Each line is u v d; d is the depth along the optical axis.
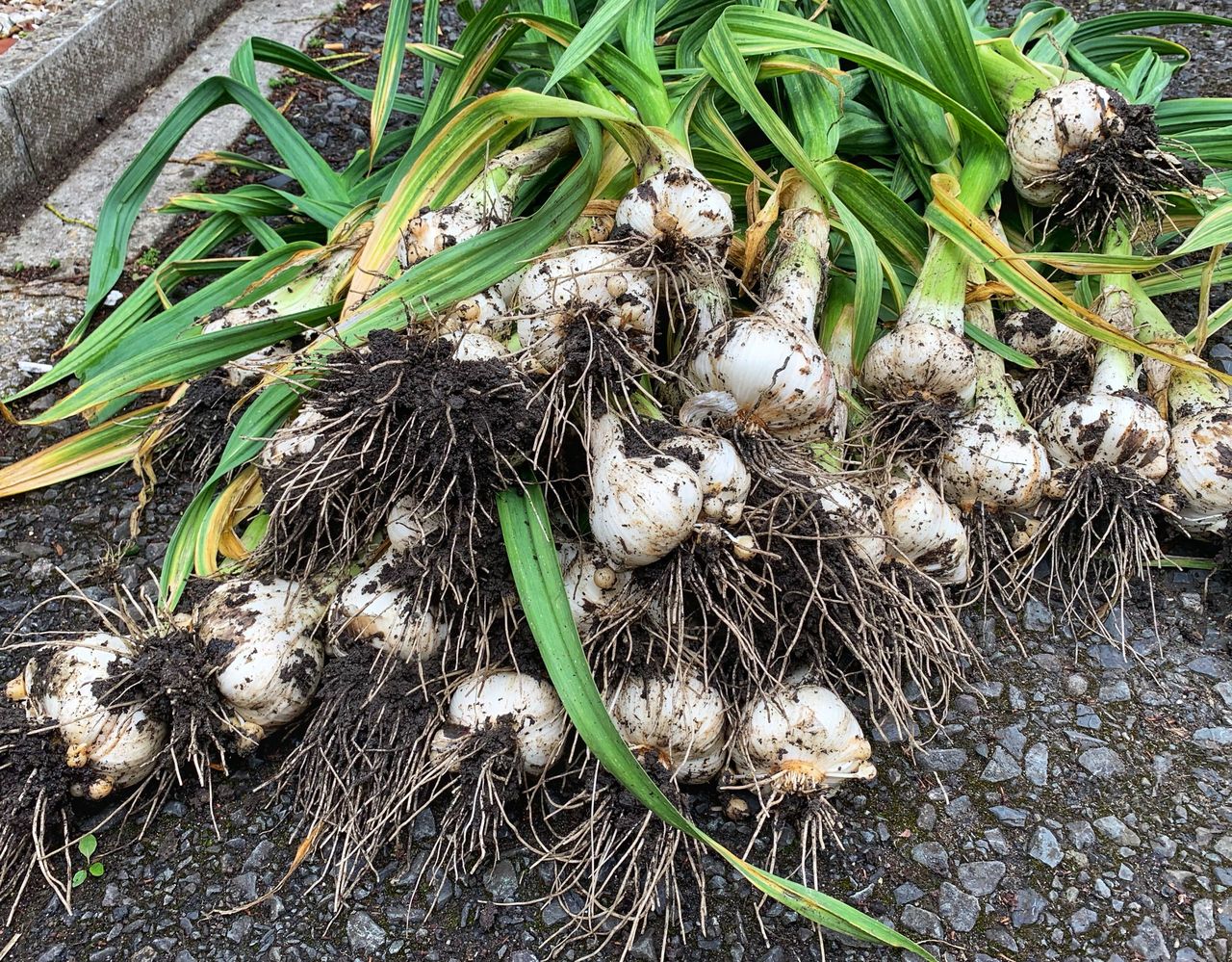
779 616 0.56
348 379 0.55
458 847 0.54
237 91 0.85
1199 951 0.53
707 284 0.63
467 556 0.55
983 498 0.67
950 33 0.79
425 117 0.83
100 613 0.59
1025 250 0.83
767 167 0.87
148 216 0.97
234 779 0.60
